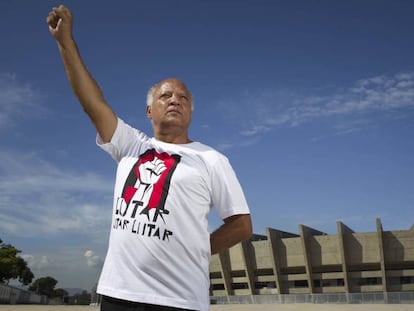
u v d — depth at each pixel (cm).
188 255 314
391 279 6400
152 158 347
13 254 8275
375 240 6319
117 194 344
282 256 6788
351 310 3039
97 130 367
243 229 350
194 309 303
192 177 331
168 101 374
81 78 347
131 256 308
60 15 338
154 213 315
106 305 309
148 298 295
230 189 351
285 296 6172
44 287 13125
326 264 6544
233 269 7144
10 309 3344
